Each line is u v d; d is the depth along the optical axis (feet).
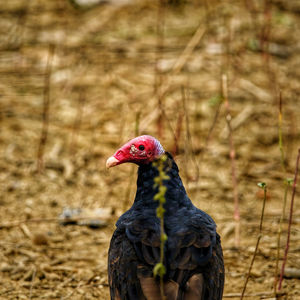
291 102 61.16
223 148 54.65
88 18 79.30
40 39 73.26
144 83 63.87
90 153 53.83
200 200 47.75
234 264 39.75
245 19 77.36
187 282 25.13
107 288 37.42
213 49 70.49
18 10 81.25
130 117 57.77
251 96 62.18
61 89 63.46
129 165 53.21
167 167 30.55
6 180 50.11
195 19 78.07
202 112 59.26
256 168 52.06
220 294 27.25
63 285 37.70
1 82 64.54
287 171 51.49
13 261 40.01
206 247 26.53
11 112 59.67
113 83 64.03
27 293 36.78
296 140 55.77
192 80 64.34
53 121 58.44
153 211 29.40
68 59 68.69
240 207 46.91
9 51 70.64
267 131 57.06
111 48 71.31
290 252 40.96
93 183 50.19
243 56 69.56
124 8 81.87
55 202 47.50
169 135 55.36
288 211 46.16
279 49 71.56
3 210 46.29
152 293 24.53
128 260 26.68
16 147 54.65
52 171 51.62
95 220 44.75
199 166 52.11
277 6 82.64
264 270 38.91
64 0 83.66
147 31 75.61
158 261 25.75
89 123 57.93
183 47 71.20
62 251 41.42
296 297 36.14
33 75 65.87
